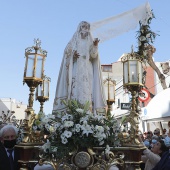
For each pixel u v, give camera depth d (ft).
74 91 20.13
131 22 21.90
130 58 16.15
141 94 21.99
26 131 14.49
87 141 12.90
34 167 14.15
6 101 137.69
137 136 14.17
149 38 21.47
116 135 13.80
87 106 14.12
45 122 14.37
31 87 15.84
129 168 13.74
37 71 15.97
